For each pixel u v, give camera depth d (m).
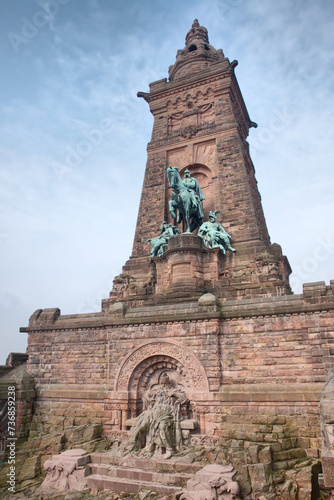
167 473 18.16
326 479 13.05
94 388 24.48
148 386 23.67
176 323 23.34
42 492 18.89
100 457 20.25
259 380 21.03
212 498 15.80
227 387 21.33
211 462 18.22
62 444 22.02
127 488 18.00
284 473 16.89
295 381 20.36
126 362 23.94
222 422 20.62
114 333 24.72
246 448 18.09
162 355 23.14
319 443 18.59
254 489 16.11
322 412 13.95
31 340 27.44
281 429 19.20
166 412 20.78
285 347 21.02
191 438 20.36
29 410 25.05
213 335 22.28
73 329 26.50
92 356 25.45
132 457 19.47
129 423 22.55
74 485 18.84
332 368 19.02
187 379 22.17
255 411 20.31
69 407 24.55
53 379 25.98
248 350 21.67
